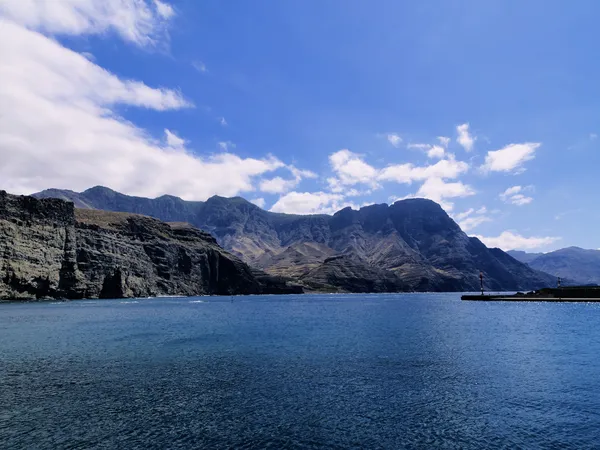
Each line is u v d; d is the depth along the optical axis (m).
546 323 83.31
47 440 21.66
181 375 35.94
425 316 107.88
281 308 160.62
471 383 32.94
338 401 28.34
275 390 31.03
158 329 75.44
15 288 192.12
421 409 26.64
